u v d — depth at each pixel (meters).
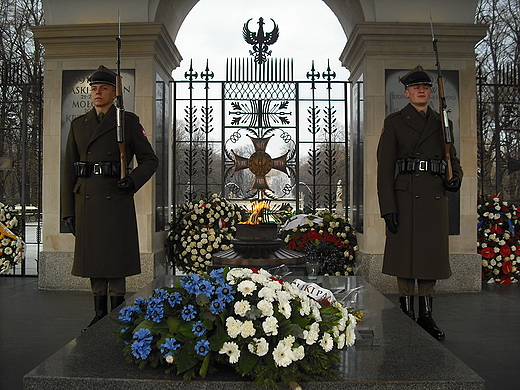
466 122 6.96
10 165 9.23
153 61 6.99
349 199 8.70
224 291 2.38
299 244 7.28
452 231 6.90
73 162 4.59
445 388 2.28
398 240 4.52
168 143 8.01
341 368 2.47
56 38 6.99
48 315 5.45
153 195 6.96
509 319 5.32
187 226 7.70
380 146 4.66
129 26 6.88
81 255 4.39
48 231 7.00
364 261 6.83
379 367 2.48
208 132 8.09
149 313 2.44
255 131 8.10
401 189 4.52
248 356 2.26
